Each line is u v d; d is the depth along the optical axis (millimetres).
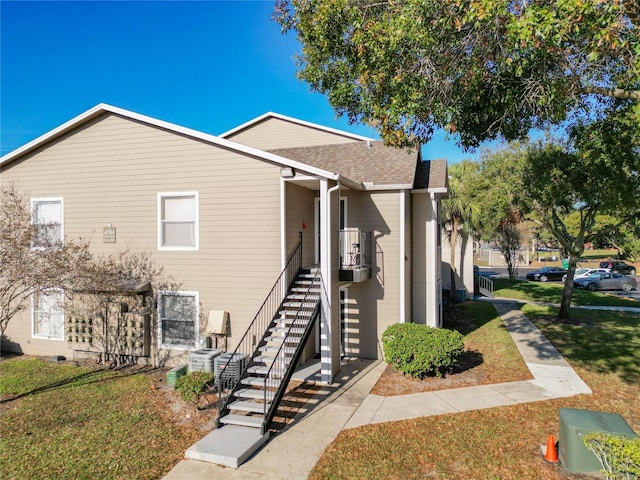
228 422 6836
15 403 7895
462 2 5645
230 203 10016
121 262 10766
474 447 5996
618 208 10641
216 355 9266
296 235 10352
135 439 6438
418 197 12312
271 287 9750
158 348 10500
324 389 8625
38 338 11547
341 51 8422
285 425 6930
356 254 10617
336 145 14906
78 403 7887
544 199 14055
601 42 4980
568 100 6805
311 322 8922
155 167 10516
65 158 11195
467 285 21469
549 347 11367
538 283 28641
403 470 5453
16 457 5867
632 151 9023
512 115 7453
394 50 6859
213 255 10164
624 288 26047
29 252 8812
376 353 11125
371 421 6992
